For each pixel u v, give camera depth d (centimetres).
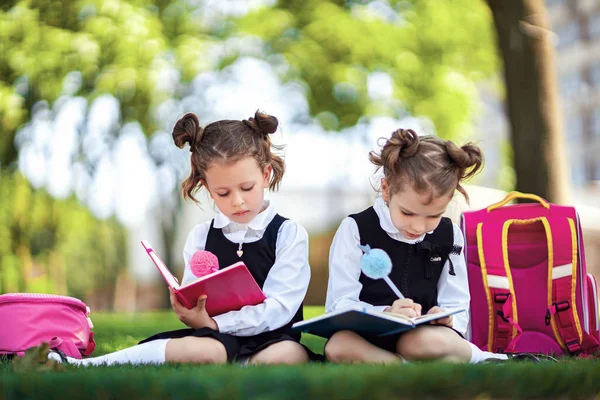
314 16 812
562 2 1986
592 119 1930
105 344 388
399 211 249
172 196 989
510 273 296
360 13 815
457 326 262
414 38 841
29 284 851
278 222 276
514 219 303
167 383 149
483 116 1013
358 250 267
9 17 738
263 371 163
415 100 869
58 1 746
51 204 869
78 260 1002
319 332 238
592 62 1948
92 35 739
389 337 244
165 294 1250
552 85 522
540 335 296
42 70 763
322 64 820
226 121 270
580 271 301
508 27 524
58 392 154
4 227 841
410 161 246
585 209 461
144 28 754
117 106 854
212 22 853
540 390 169
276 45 827
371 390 150
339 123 858
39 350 208
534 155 514
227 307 245
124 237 1010
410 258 267
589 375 176
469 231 304
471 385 161
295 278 265
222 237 274
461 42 861
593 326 308
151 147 905
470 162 254
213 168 256
